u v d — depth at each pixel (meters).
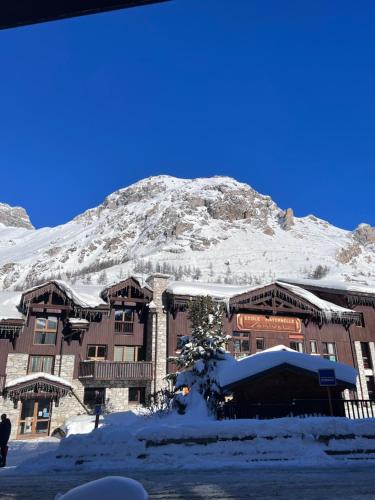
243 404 15.95
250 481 7.10
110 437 10.89
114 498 1.31
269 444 11.19
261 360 17.50
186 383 18.39
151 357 25.58
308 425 11.88
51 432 22.62
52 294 26.05
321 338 30.09
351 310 31.20
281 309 29.00
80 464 10.13
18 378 22.47
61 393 23.20
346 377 17.53
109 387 24.52
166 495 5.60
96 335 26.02
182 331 26.44
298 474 8.22
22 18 1.95
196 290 27.28
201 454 10.69
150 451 10.62
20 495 5.64
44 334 25.08
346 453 11.32
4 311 24.42
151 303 26.78
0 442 12.33
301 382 18.08
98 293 28.66
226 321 27.62
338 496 5.33
